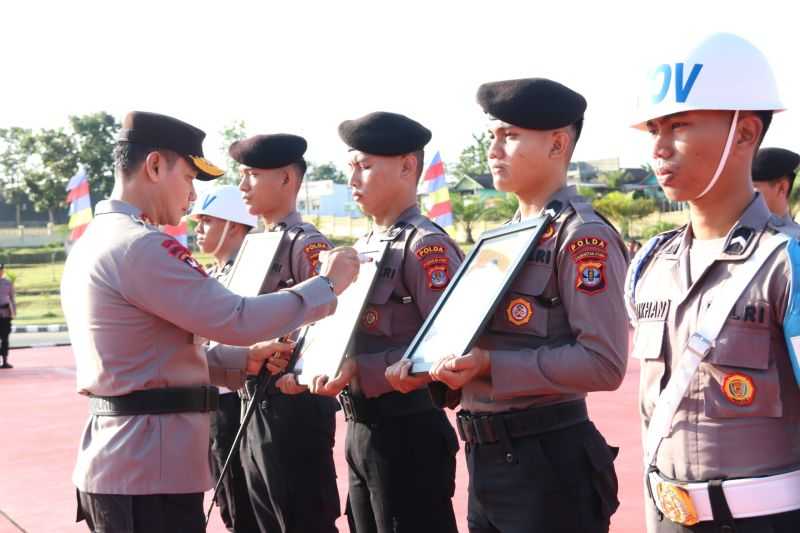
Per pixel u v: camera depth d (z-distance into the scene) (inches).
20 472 294.0
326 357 148.2
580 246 118.0
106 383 119.2
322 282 128.0
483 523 126.5
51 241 2417.6
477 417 124.6
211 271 221.9
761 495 88.7
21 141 2605.8
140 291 117.4
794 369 86.9
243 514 193.9
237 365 148.7
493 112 126.5
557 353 116.9
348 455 156.2
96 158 2539.4
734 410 90.2
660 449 96.7
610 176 2080.5
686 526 93.7
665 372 97.3
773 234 91.0
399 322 150.9
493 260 126.8
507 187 128.6
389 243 153.7
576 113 126.1
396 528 149.9
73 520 237.3
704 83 92.7
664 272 100.0
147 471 118.0
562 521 119.2
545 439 120.5
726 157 93.6
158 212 128.9
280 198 191.2
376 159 156.6
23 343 856.9
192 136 129.9
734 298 90.7
